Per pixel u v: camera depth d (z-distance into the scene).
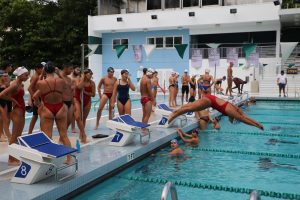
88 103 8.19
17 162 5.66
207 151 8.24
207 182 5.91
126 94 8.49
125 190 5.50
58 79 5.43
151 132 9.00
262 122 12.73
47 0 34.44
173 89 14.88
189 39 25.72
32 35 31.11
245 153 8.05
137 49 20.08
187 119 11.36
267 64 21.98
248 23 23.73
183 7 26.22
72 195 5.06
